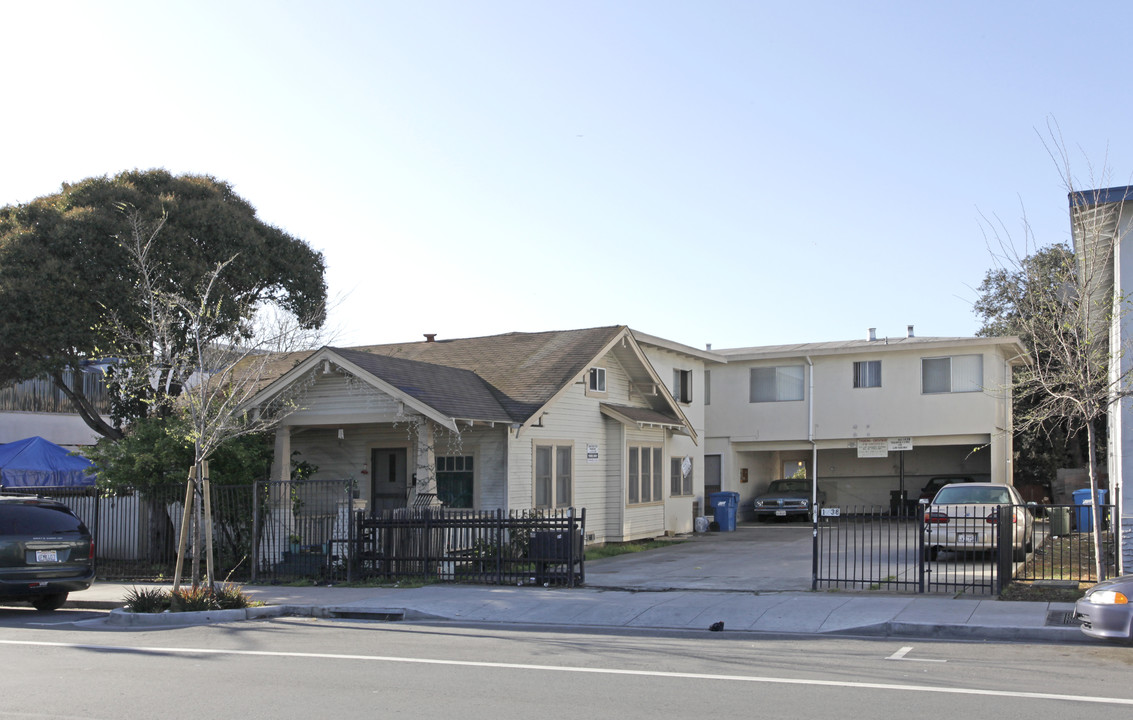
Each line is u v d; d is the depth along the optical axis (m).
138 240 17.95
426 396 19.06
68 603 16.17
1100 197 14.88
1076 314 14.07
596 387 24.53
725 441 34.53
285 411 19.14
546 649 10.87
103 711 7.89
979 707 7.71
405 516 17.50
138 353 19.19
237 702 8.16
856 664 9.74
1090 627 10.19
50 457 23.98
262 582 17.61
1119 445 15.66
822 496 36.53
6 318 18.84
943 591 14.50
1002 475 31.59
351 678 9.16
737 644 11.20
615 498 24.62
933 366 31.47
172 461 18.66
